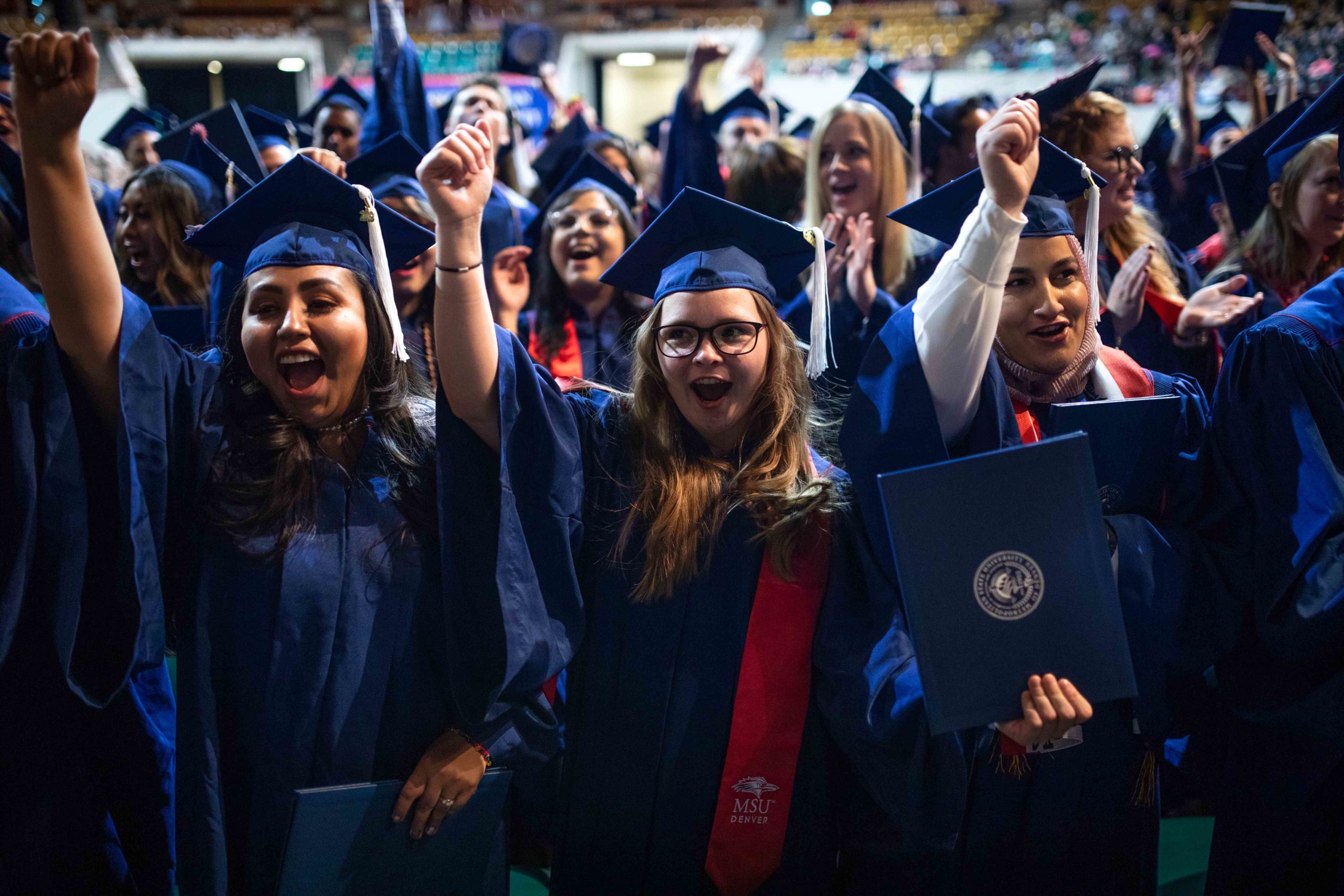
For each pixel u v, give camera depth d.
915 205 2.09
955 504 1.64
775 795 1.96
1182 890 2.73
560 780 2.07
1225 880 2.22
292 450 1.88
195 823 1.79
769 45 20.58
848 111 3.70
